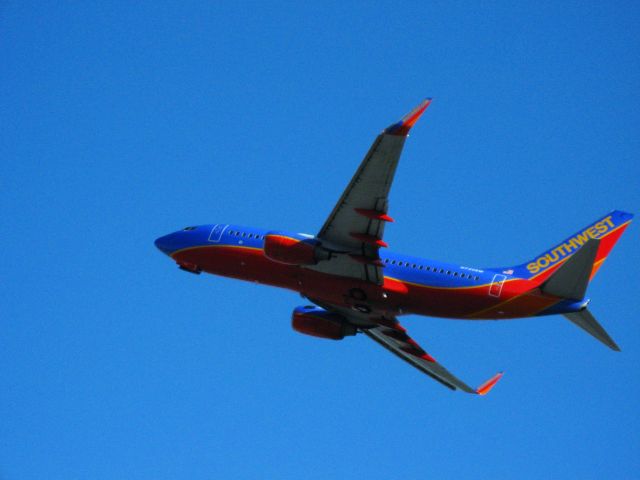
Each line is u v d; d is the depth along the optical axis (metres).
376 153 115.12
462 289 136.25
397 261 139.88
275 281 143.88
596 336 132.75
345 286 137.12
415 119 110.25
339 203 123.31
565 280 128.75
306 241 132.25
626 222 140.12
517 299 134.50
